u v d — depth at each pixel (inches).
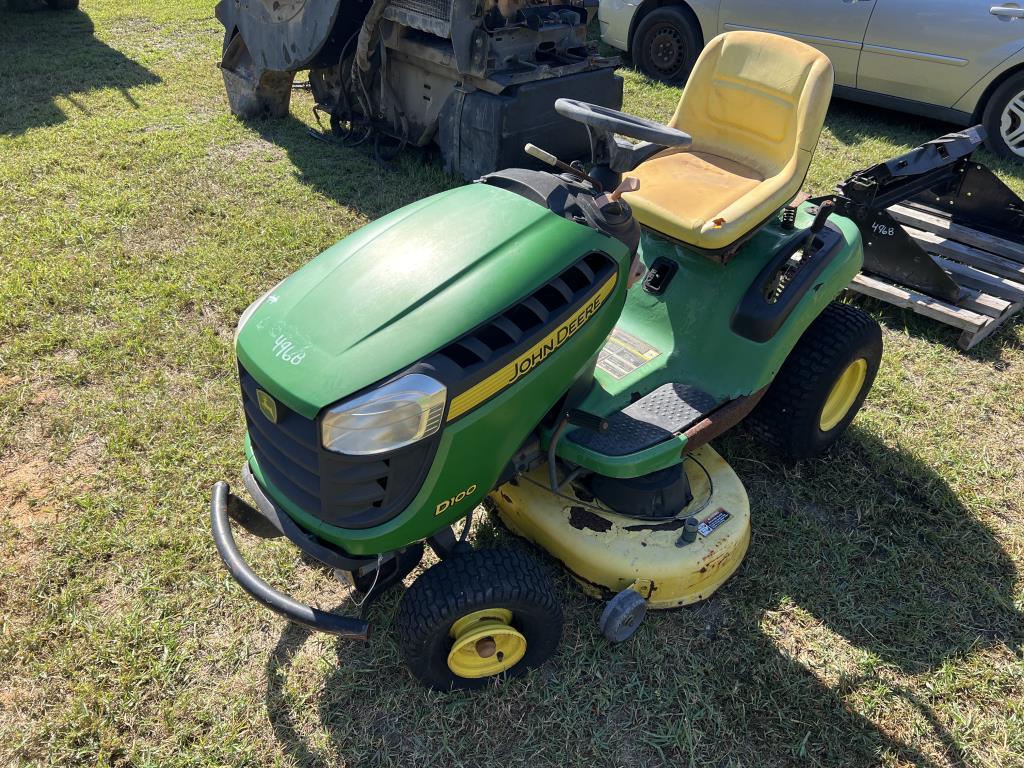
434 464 83.2
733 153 139.3
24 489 128.0
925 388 156.9
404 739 95.6
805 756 94.3
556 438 99.5
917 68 262.1
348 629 84.0
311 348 82.6
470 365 83.5
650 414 108.8
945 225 191.3
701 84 139.8
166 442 136.7
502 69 216.7
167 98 294.5
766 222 121.2
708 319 119.7
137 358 156.4
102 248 191.3
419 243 91.0
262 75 257.6
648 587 104.7
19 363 153.7
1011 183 238.2
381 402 79.0
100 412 142.8
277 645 106.3
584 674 103.3
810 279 119.3
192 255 189.5
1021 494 132.7
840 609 111.9
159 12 422.6
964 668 104.7
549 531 107.3
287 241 195.8
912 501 131.0
